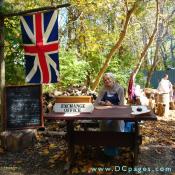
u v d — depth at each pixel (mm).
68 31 9984
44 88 6824
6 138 4145
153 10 13477
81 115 3395
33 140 4398
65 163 3760
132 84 8414
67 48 9430
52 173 3529
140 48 14453
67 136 3613
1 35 4266
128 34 12719
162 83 8328
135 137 3557
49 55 4031
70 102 3477
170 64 22359
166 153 4191
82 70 8445
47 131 4812
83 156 3918
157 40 14766
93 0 9031
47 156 3986
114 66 10875
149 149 4348
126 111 3541
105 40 10602
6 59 5398
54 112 3494
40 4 7777
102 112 3518
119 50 12797
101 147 4086
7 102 4340
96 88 9266
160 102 7883
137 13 9219
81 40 9945
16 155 4039
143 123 6035
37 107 4398
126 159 3814
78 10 9820
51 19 4000
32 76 4098
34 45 4059
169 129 5758
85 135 3613
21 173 3529
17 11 4410
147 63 18391
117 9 10156
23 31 4082
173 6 12953
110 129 3797
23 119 4375
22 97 4375
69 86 7449
